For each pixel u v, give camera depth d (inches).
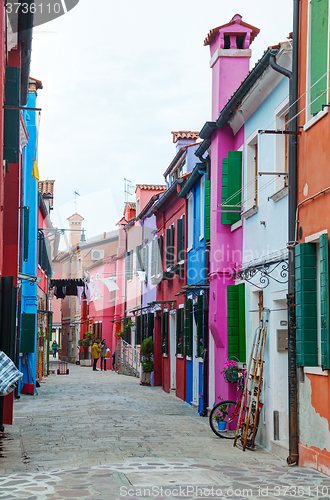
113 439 396.2
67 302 2037.4
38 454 339.9
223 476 275.6
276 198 377.1
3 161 399.9
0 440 391.2
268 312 384.8
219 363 501.7
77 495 234.8
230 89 534.6
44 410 577.0
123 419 510.3
